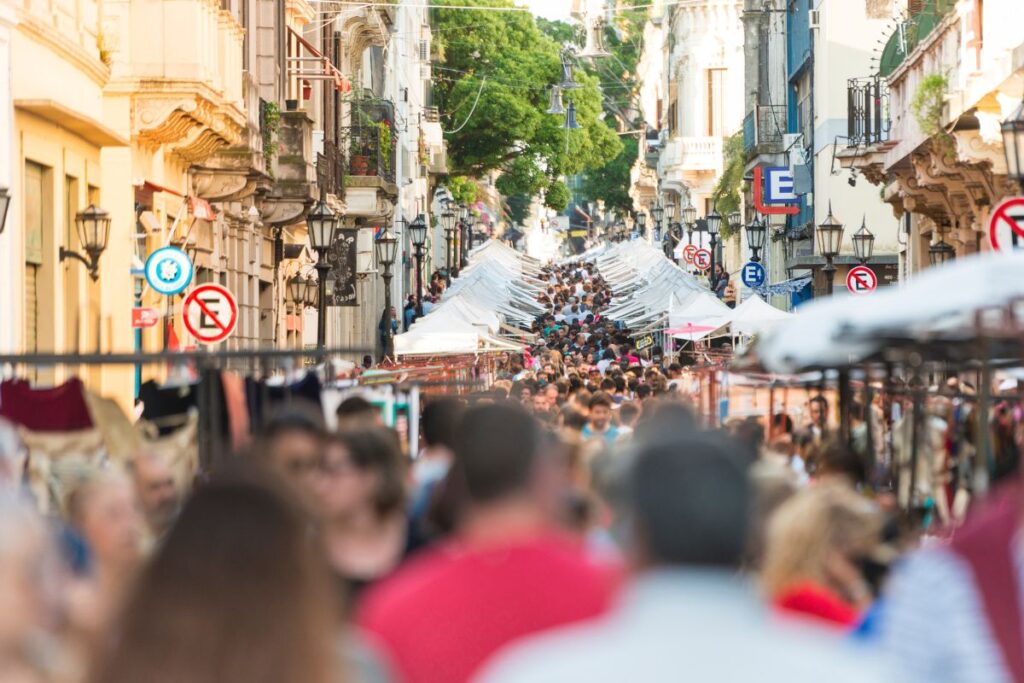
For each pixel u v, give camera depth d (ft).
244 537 25.36
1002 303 63.41
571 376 196.65
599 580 34.55
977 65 168.04
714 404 117.29
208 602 24.97
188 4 172.96
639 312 350.84
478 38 599.16
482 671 33.71
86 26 166.30
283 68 258.37
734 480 26.12
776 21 389.60
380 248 263.49
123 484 44.21
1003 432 97.86
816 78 328.90
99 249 146.10
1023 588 35.70
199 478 68.95
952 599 35.73
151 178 183.73
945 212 229.25
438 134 554.46
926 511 83.30
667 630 24.56
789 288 329.11
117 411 76.43
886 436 99.66
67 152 156.97
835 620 46.11
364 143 322.96
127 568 43.55
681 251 490.90
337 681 25.49
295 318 289.53
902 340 71.36
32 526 29.07
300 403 82.33
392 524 48.34
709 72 611.47
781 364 71.46
